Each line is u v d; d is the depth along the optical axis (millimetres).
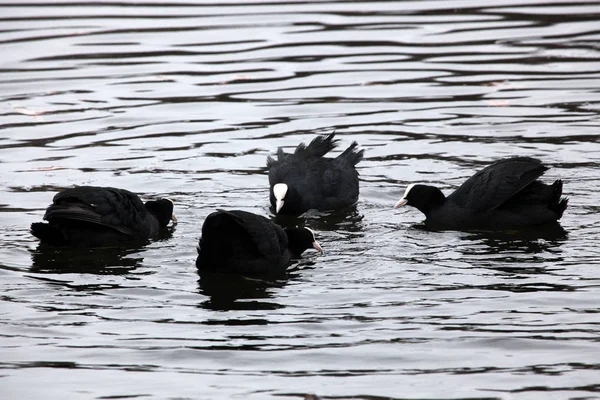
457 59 24578
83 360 10406
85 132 20078
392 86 22812
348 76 23516
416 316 11625
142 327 11398
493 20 28016
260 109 21516
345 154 17969
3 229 15219
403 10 29328
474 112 21047
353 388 9617
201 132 20188
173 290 12773
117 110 21375
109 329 11336
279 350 10648
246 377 9938
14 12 29203
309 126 20453
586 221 15555
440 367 10141
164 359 10438
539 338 10844
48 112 21188
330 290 12695
